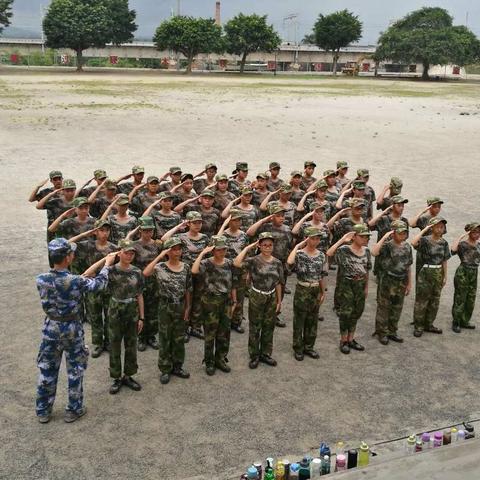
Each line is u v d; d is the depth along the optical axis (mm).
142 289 8508
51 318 7430
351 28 96688
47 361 7496
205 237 10555
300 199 14180
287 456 7160
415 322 10766
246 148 28469
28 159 24516
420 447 6992
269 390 8711
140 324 8578
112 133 31391
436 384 9000
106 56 108125
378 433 7664
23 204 18438
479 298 12492
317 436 7578
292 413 8094
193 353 9938
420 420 7988
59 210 12570
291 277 13797
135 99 46656
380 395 8633
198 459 7066
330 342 10438
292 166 24875
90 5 86000
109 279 8273
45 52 105000
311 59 119188
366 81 83375
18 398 8258
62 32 80500
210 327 8953
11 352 9547
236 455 7156
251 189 12516
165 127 33875
